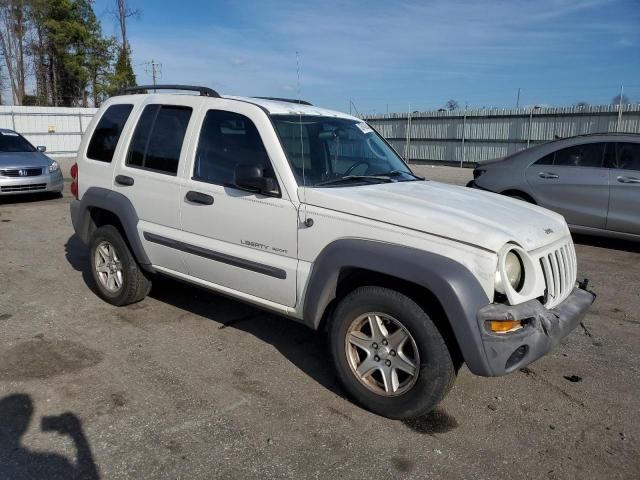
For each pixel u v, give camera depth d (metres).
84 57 42.72
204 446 3.05
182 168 4.30
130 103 4.98
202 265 4.22
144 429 3.20
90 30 43.06
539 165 8.48
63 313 5.02
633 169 7.73
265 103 4.16
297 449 3.05
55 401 3.48
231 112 4.10
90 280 6.06
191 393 3.63
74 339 4.45
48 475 2.78
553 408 3.59
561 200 8.22
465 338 2.95
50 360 4.05
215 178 4.10
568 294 3.59
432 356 3.12
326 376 3.93
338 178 3.95
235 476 2.81
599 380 4.00
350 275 3.55
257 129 3.89
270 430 3.23
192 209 4.21
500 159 9.17
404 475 2.86
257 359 4.18
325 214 3.46
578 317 3.46
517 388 3.85
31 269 6.48
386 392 3.34
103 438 3.10
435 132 26.80
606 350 4.55
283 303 3.79
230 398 3.59
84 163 5.25
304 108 4.38
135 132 4.79
